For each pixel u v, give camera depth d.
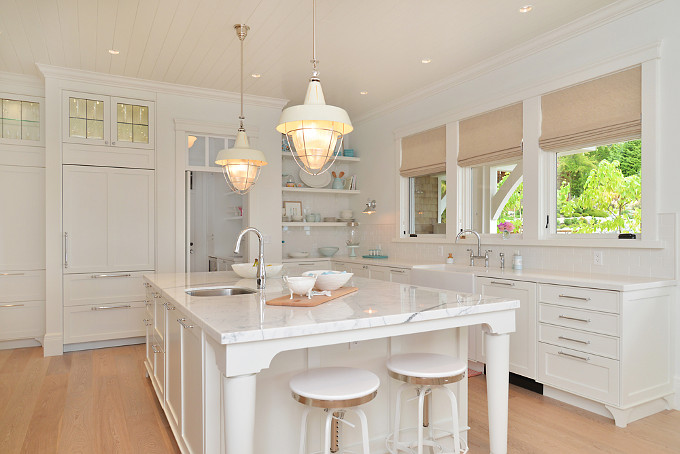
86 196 4.54
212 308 2.01
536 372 3.20
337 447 2.02
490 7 3.13
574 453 2.37
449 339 2.46
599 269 3.33
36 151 4.59
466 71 4.33
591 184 3.49
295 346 1.63
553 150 3.71
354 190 6.22
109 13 3.22
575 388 2.94
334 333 1.71
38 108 4.62
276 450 2.02
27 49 3.89
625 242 3.13
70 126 4.48
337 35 3.57
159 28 3.46
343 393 1.66
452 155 4.64
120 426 2.73
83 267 4.52
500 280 3.48
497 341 2.14
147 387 3.42
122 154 4.68
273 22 3.34
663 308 2.89
